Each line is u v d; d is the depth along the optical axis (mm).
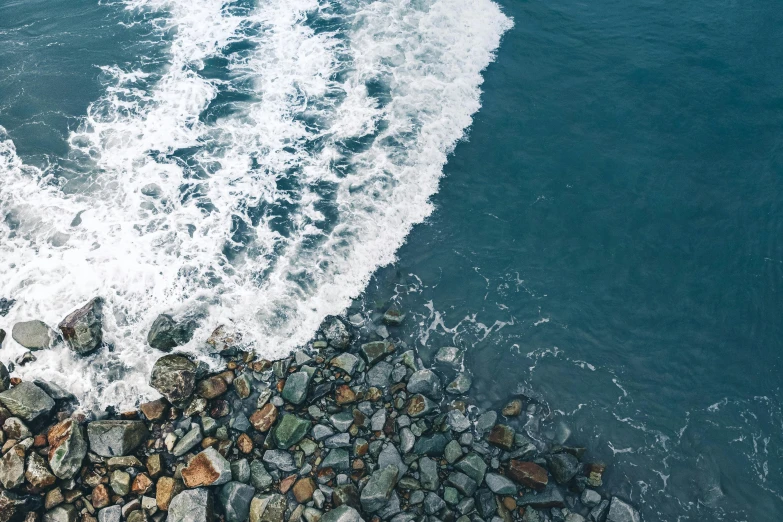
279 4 30109
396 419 18156
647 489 17812
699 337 20969
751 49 29703
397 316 20547
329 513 15969
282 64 27328
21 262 20297
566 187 24578
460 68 28297
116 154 23406
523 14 31375
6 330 18859
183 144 24062
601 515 17141
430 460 17375
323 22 29406
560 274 22312
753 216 23859
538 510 17156
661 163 25391
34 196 21938
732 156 25656
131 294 19984
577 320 21219
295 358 19094
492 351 20312
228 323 19672
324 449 17422
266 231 22109
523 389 19547
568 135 26266
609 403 19406
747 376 20172
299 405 18109
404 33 29234
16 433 16469
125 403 17859
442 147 25391
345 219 22703
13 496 15344
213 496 16406
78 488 16000
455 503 16875
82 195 22188
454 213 23656
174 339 18953
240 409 18062
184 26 28516
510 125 26531
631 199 24312
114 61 26516
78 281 20016
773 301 21797
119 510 15719
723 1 32094
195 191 22828
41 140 23422
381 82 27094
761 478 18141
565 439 18562
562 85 28188
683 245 23109
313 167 24000
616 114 27062
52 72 25688
